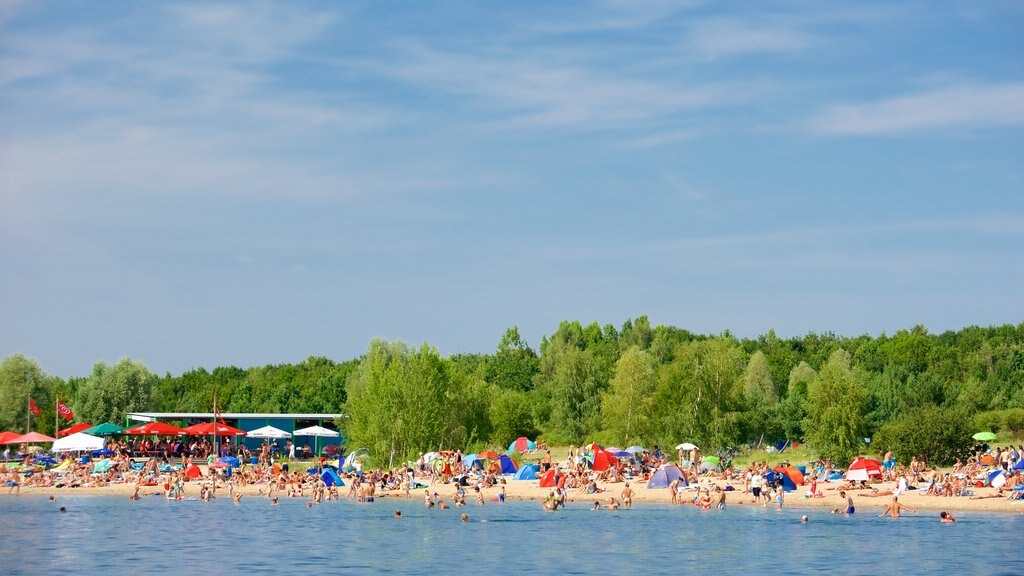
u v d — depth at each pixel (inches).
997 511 2384.4
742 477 3021.7
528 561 1700.3
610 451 3326.8
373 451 3503.9
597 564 1667.1
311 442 4237.2
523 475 3142.2
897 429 3284.9
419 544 1913.1
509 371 6289.4
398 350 4970.5
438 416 3565.5
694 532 2078.0
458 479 2977.4
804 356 6382.9
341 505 2691.9
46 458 3649.1
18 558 1731.1
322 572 1592.0
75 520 2330.2
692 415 3732.8
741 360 4702.3
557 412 4719.5
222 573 1582.2
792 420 4185.5
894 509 2321.6
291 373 6609.3
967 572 1558.8
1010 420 3949.3
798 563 1659.7
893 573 1556.3
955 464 3029.0
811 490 2669.8
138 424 4517.7
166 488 2945.4
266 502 2780.5
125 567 1638.8
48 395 4623.5
